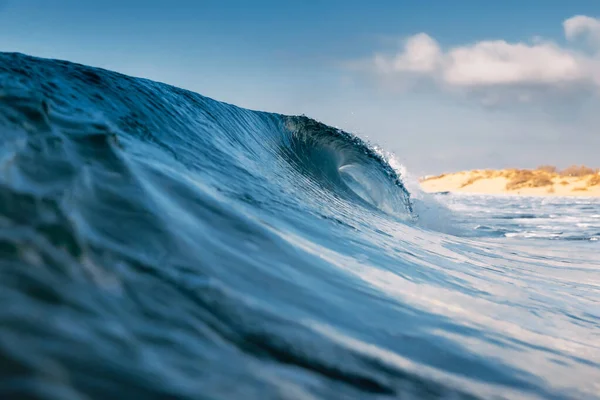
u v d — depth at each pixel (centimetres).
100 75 455
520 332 292
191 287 191
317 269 285
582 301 444
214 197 321
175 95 567
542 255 781
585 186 10331
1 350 111
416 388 182
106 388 115
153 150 368
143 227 220
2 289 134
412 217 1114
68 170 228
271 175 571
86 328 134
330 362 179
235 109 759
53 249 164
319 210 513
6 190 181
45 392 104
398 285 323
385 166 1117
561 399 209
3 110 251
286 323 194
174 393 123
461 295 353
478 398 188
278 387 147
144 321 154
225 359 152
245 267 238
